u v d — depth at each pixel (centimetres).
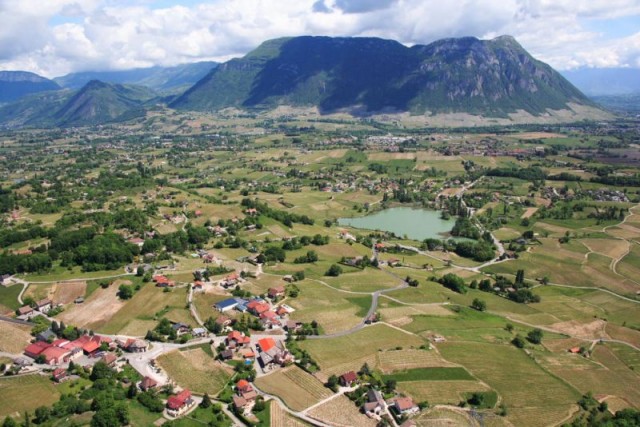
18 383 19125
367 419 17475
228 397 18450
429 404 18438
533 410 18438
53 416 17088
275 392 18825
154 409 17562
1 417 17100
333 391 18950
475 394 18800
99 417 16388
